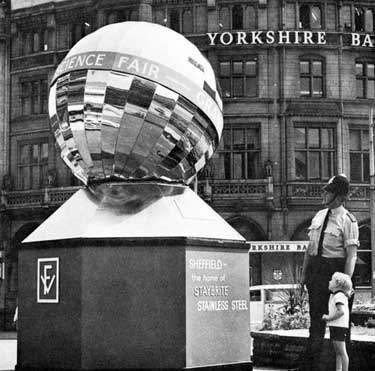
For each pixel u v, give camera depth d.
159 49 7.80
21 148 38.06
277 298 26.44
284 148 33.72
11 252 37.28
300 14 34.50
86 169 8.09
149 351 7.31
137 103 7.66
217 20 34.34
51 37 37.66
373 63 34.81
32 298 7.78
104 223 7.61
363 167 34.38
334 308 9.13
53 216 8.11
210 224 7.96
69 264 7.46
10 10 38.69
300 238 33.41
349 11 34.75
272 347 12.51
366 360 10.52
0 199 37.56
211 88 8.10
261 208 33.34
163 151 7.86
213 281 7.68
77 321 7.35
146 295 7.36
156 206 7.82
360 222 33.72
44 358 7.60
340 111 34.03
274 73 34.06
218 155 33.88
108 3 35.12
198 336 7.45
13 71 38.47
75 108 7.81
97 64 7.71
